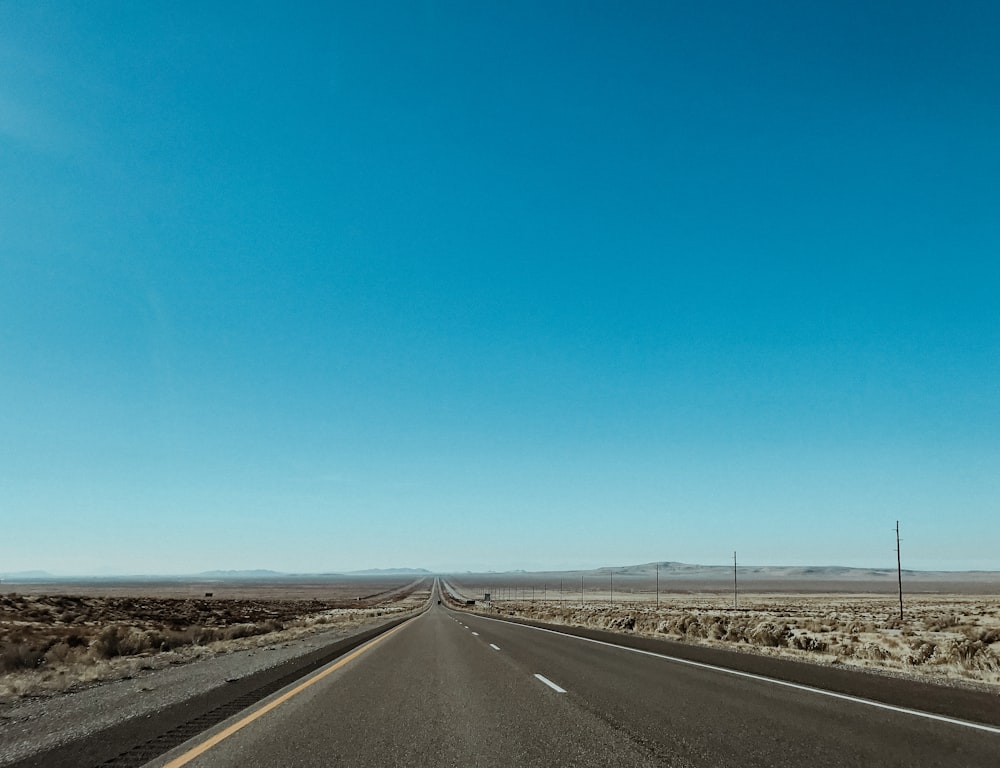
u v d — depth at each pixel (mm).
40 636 30328
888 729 9609
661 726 9945
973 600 107688
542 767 7762
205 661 21719
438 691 13883
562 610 73125
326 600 142000
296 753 8477
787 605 96938
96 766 7770
